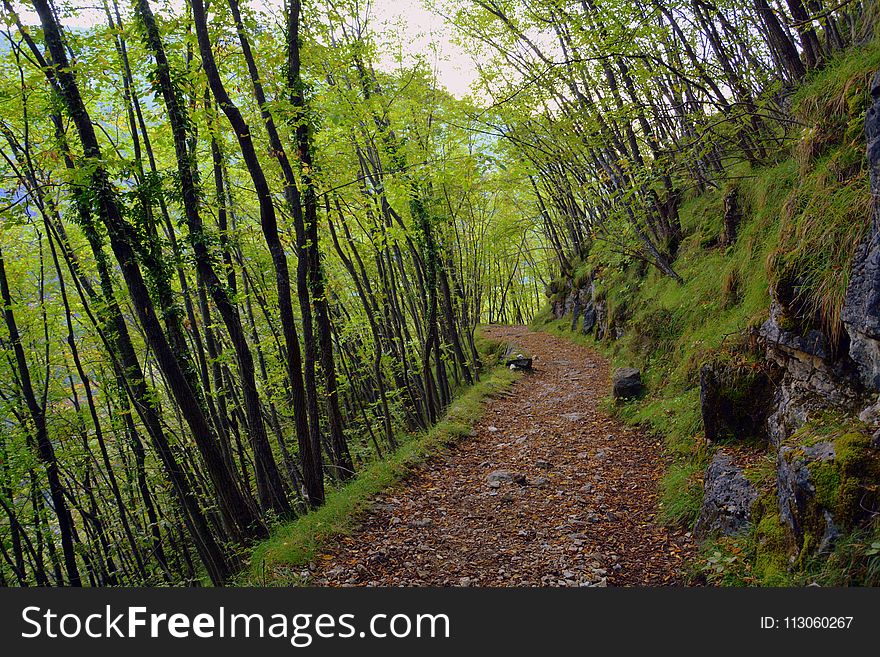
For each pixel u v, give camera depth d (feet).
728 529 17.22
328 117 34.17
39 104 29.45
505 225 76.33
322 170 32.58
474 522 23.41
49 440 37.42
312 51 32.53
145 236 27.63
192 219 28.43
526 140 46.50
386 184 37.99
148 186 26.68
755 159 32.32
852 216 16.69
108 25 29.68
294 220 29.78
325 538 22.03
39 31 25.58
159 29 27.12
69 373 42.60
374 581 19.04
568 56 35.76
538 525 22.61
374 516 24.25
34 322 38.60
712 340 27.91
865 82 18.84
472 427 37.83
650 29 28.68
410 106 48.80
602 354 57.72
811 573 12.65
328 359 33.94
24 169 31.50
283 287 27.81
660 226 46.62
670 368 34.06
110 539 47.88
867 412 14.32
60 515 37.27
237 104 36.68
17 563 39.22
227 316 29.32
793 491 14.11
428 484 28.09
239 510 27.76
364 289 53.62
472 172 38.27
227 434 37.81
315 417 29.91
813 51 26.89
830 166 18.66
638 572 18.03
